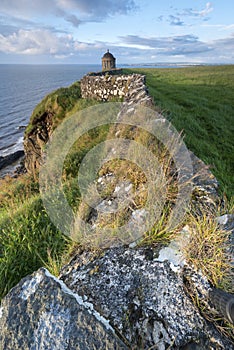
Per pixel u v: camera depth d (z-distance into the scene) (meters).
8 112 71.81
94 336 1.62
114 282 2.10
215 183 3.26
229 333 1.70
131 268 2.19
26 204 4.93
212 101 15.48
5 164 31.55
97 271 2.25
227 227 2.37
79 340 1.61
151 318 1.80
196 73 30.61
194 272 2.02
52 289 1.89
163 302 1.87
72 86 16.84
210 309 1.79
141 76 10.27
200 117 11.53
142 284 2.03
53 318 1.74
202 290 1.90
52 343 1.63
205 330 1.70
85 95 13.90
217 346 1.64
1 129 52.47
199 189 3.00
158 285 1.99
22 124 57.25
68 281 2.28
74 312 1.75
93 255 2.48
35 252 3.65
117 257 2.35
